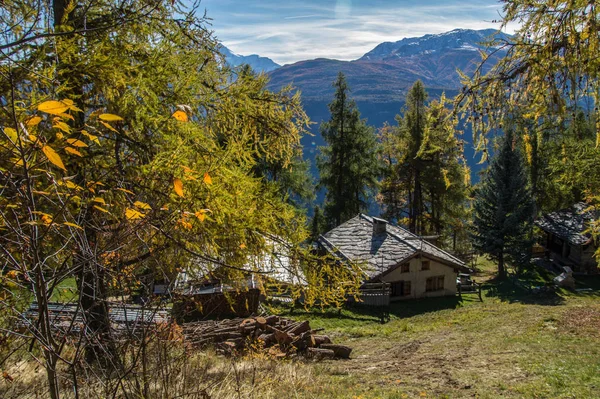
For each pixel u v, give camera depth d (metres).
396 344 16.48
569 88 3.25
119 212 3.64
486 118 3.68
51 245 2.63
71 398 3.20
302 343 13.54
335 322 21.41
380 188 43.19
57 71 4.44
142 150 4.59
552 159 13.44
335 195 41.19
